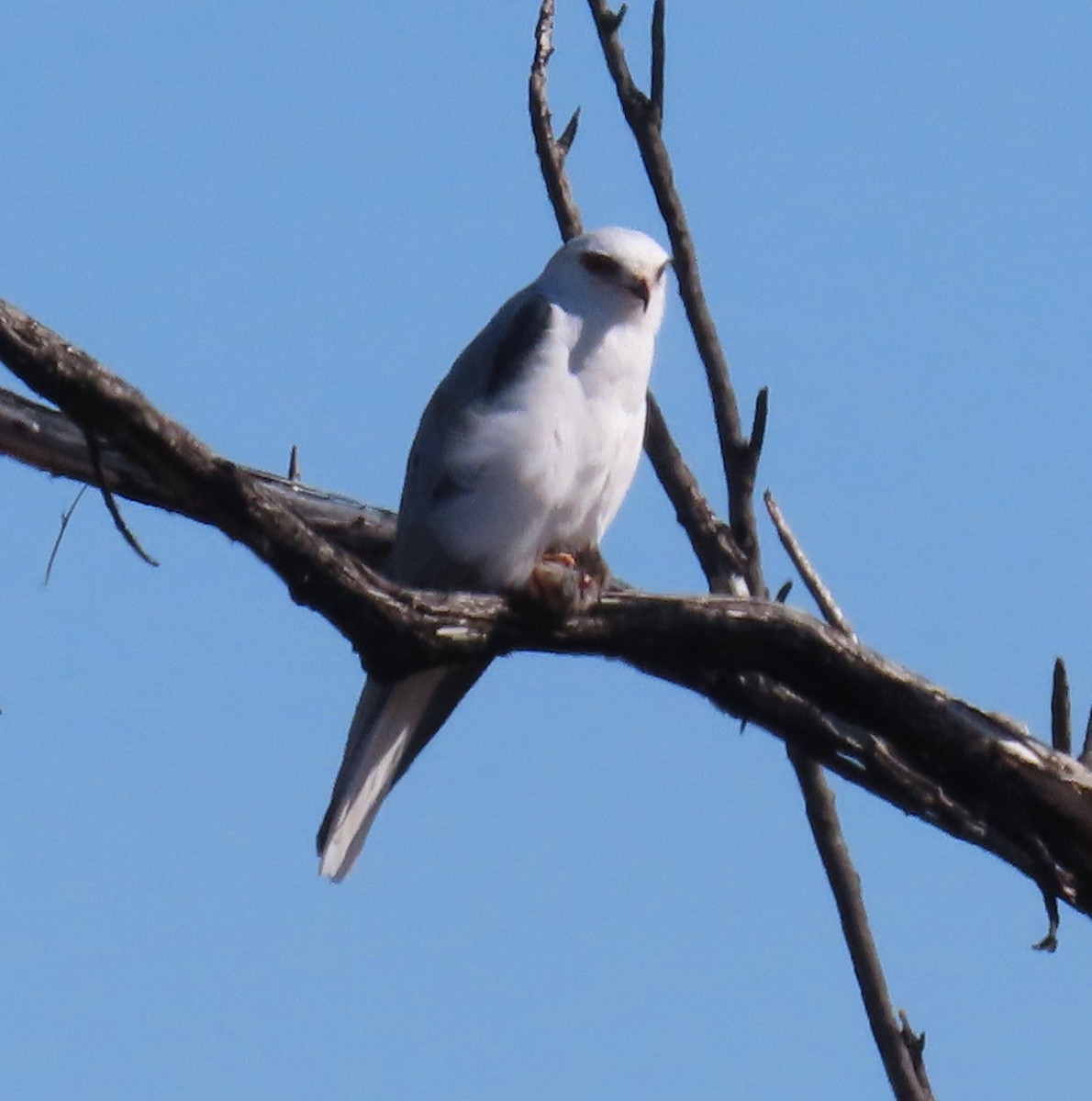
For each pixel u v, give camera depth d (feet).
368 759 31.86
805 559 30.37
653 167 31.91
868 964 29.25
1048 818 26.81
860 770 28.76
